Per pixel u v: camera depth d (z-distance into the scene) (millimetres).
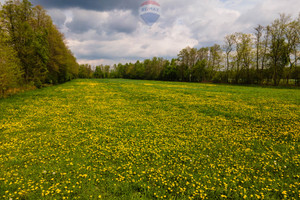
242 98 23828
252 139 9602
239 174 6117
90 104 19656
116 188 5359
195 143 9133
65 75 60469
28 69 31422
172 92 32219
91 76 172000
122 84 56844
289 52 48188
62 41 48875
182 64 95875
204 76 86562
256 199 4957
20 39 29484
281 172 6258
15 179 5590
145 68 135375
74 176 5879
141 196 5125
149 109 17594
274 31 51062
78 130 10719
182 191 5273
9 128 10719
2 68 19375
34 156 7234
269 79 58938
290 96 25344
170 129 11359
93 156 7488
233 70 68062
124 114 15312
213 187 5414
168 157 7570
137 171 6391
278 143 8977
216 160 7316
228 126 12109
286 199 4918
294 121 12273
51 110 16000
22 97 22766
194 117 14414
